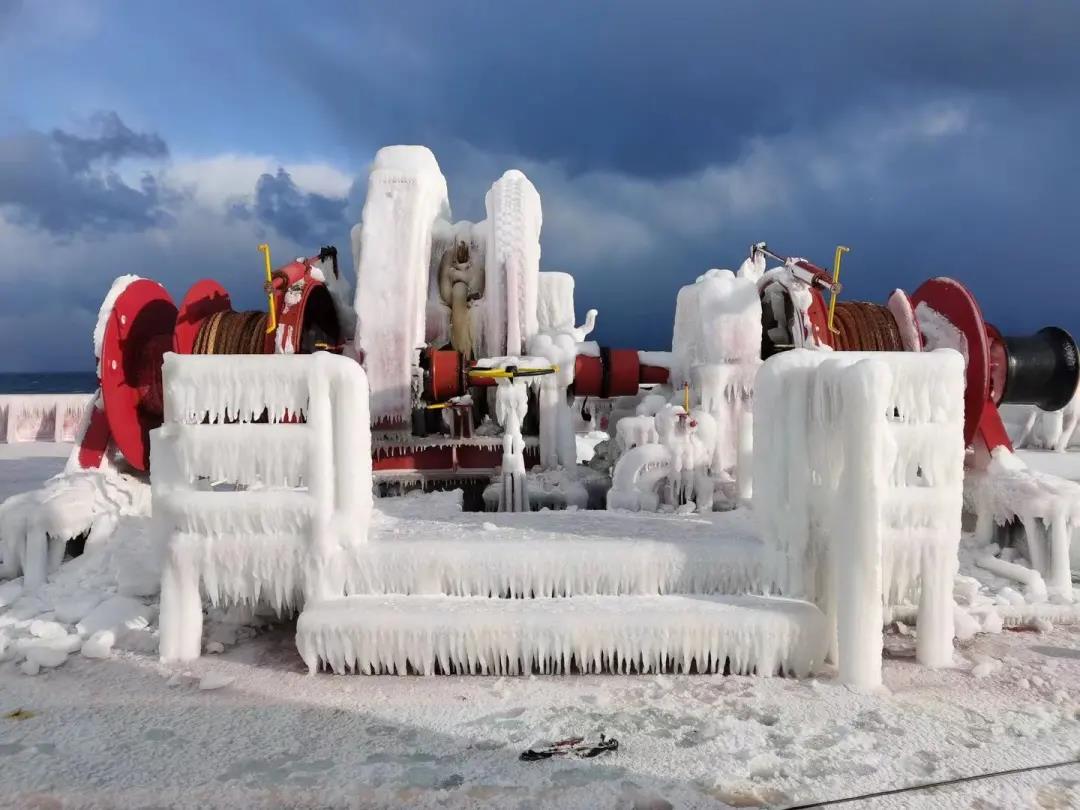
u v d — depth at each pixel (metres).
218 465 4.20
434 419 8.03
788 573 4.18
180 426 4.20
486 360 7.14
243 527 4.17
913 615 4.72
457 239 8.78
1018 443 13.91
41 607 4.95
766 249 7.44
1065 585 5.42
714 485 6.66
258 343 6.68
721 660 3.91
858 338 6.77
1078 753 3.14
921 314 7.16
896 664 4.10
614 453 8.17
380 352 7.43
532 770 3.03
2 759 3.14
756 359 7.12
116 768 3.07
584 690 3.77
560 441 7.71
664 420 6.47
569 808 2.77
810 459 4.16
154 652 4.33
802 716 3.47
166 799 2.85
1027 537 5.67
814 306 6.70
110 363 6.64
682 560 4.22
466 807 2.78
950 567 4.06
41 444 16.39
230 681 3.90
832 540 3.95
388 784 2.93
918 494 4.02
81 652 4.30
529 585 4.21
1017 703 3.61
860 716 3.47
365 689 3.80
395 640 3.89
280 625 4.76
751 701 3.62
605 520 5.17
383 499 6.27
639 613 3.89
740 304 7.18
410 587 4.23
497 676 3.95
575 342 8.14
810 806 2.77
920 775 2.97
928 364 4.02
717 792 2.86
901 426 4.01
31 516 5.32
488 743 3.24
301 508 4.14
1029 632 4.66
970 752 3.15
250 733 3.36
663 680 3.88
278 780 2.97
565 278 9.24
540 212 8.55
